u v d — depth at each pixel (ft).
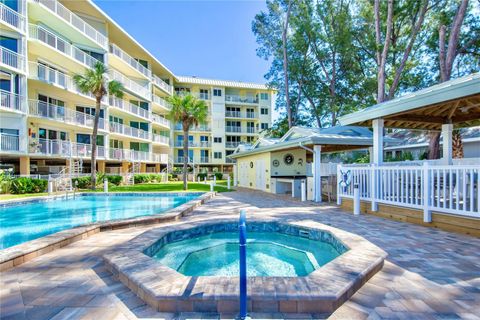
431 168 18.08
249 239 19.08
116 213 34.06
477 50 50.29
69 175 54.75
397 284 9.51
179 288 8.34
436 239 15.21
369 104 70.33
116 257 11.37
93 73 56.49
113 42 85.40
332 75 74.08
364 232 17.01
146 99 94.12
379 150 23.49
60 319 7.53
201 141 126.52
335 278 8.97
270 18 75.61
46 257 12.94
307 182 38.09
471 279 9.87
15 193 45.68
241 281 7.30
